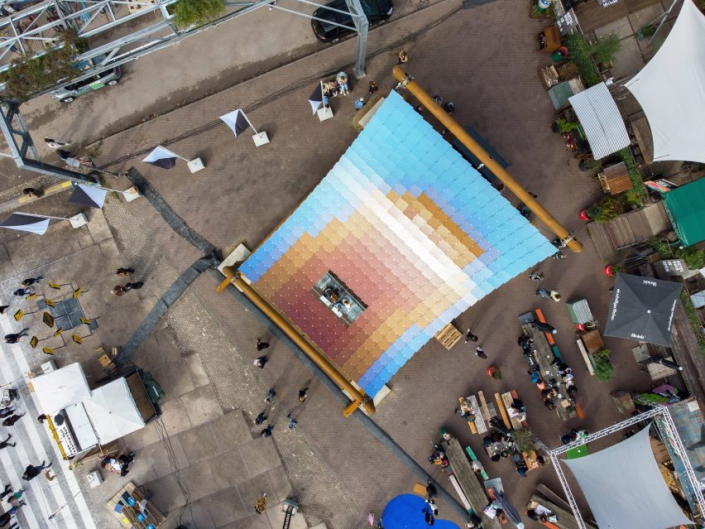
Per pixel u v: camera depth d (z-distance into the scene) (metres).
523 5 21.28
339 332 21.19
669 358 21.58
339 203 20.02
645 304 19.62
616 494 19.98
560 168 21.73
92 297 22.72
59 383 21.00
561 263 22.08
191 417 22.94
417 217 19.50
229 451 22.95
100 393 21.02
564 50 20.75
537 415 22.53
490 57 21.58
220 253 22.42
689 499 19.88
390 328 20.81
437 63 21.66
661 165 21.34
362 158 19.36
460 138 18.00
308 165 22.09
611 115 19.33
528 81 21.56
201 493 23.06
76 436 20.97
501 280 19.53
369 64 21.64
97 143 22.11
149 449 22.98
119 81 21.97
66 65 15.48
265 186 22.22
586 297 22.06
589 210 21.22
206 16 15.34
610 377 22.27
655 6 20.89
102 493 22.97
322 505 23.00
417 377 22.67
